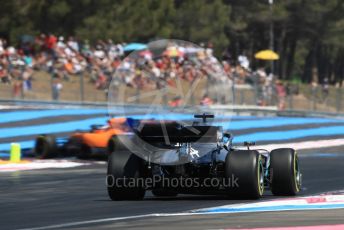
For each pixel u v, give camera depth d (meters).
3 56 104.94
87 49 122.81
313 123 111.06
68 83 110.06
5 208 36.50
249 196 36.66
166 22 177.25
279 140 99.06
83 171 61.75
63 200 39.97
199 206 35.22
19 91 103.62
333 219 30.09
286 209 33.88
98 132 72.69
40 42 117.06
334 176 57.16
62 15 150.62
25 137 85.56
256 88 128.00
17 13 144.50
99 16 158.12
